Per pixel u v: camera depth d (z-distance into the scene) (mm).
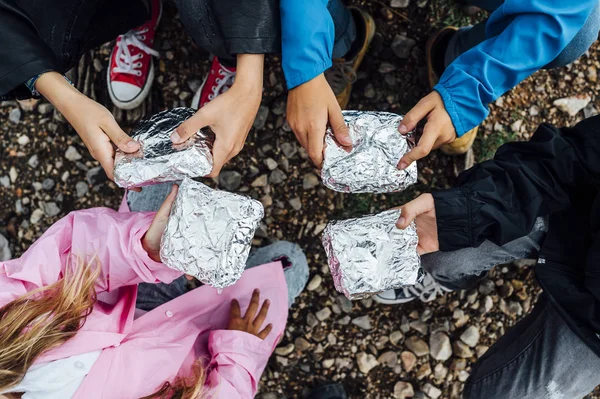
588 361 1155
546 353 1196
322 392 1610
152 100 1664
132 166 933
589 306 1027
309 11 949
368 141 991
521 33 964
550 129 1021
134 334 1101
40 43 989
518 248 1230
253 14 956
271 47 991
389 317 1657
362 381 1664
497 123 1654
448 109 984
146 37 1593
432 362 1660
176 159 938
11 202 1665
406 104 1648
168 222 906
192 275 922
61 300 956
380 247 939
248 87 1002
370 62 1652
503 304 1658
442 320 1657
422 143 973
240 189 1657
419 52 1646
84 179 1656
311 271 1649
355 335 1658
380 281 938
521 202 978
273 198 1657
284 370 1660
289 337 1657
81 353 994
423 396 1656
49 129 1655
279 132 1650
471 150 1627
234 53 985
